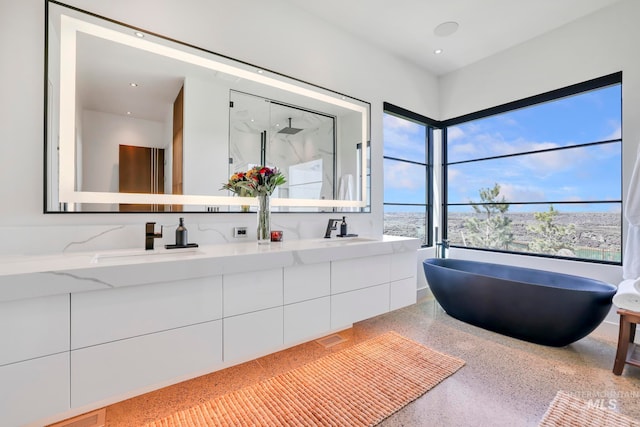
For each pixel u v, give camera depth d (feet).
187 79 6.64
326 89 9.01
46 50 5.17
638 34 7.98
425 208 13.10
